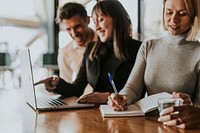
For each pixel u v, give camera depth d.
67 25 2.21
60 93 1.64
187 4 1.28
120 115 1.10
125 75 1.68
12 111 1.27
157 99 1.17
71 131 0.89
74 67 2.44
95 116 1.12
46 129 0.92
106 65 1.73
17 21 5.46
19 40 5.42
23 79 1.50
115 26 1.70
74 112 1.22
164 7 1.39
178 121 0.92
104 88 1.71
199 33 1.35
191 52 1.36
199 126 0.91
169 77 1.38
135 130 0.89
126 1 5.21
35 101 1.25
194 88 1.35
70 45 2.54
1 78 4.83
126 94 1.33
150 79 1.43
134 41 1.79
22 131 0.91
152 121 1.02
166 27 1.40
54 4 5.54
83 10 2.22
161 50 1.45
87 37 2.26
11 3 5.39
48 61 4.72
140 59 1.52
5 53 5.08
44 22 5.75
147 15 5.28
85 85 1.79
